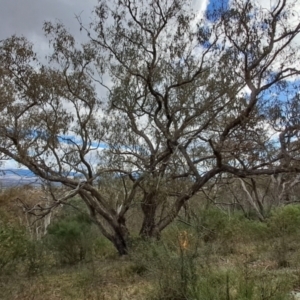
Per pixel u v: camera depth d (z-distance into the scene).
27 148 12.70
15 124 12.59
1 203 12.73
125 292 7.64
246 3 11.59
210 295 5.15
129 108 14.34
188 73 13.53
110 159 14.16
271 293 4.98
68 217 15.43
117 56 13.73
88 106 14.42
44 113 13.49
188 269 6.11
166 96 12.98
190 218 9.80
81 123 14.18
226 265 7.64
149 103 14.55
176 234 7.50
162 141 14.26
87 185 13.45
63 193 14.14
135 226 17.06
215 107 13.30
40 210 13.30
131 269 9.41
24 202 13.33
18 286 8.52
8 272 9.62
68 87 13.71
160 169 13.16
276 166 12.00
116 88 14.22
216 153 12.00
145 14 13.23
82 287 8.26
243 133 11.87
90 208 14.24
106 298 7.36
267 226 14.13
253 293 5.03
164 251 7.08
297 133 11.52
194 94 13.75
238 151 12.00
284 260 8.69
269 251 10.23
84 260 12.90
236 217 16.06
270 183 25.30
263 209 21.08
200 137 12.95
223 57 12.62
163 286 6.32
